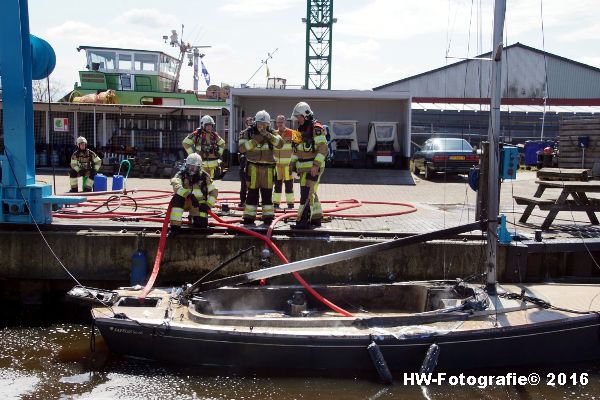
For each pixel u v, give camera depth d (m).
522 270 8.80
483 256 8.77
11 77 8.71
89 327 7.92
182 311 6.69
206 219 9.02
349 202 12.94
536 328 6.35
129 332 6.30
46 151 22.72
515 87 46.91
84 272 8.91
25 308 8.88
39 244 8.92
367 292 7.64
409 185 19.41
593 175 19.05
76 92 25.42
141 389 5.86
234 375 6.20
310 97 23.45
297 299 7.35
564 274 9.10
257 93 23.00
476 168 9.16
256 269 8.78
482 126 38.53
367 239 8.87
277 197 11.77
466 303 6.69
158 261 7.92
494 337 6.27
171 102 25.53
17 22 8.58
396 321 6.44
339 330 6.26
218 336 6.15
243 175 11.67
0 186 8.95
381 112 24.72
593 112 39.09
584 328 6.50
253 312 7.39
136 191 14.20
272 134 9.47
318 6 41.28
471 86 45.81
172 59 28.00
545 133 39.03
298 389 5.91
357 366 6.21
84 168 14.08
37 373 6.23
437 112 39.25
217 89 27.95
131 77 26.30
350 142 23.66
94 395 5.72
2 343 7.20
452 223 10.46
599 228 10.35
